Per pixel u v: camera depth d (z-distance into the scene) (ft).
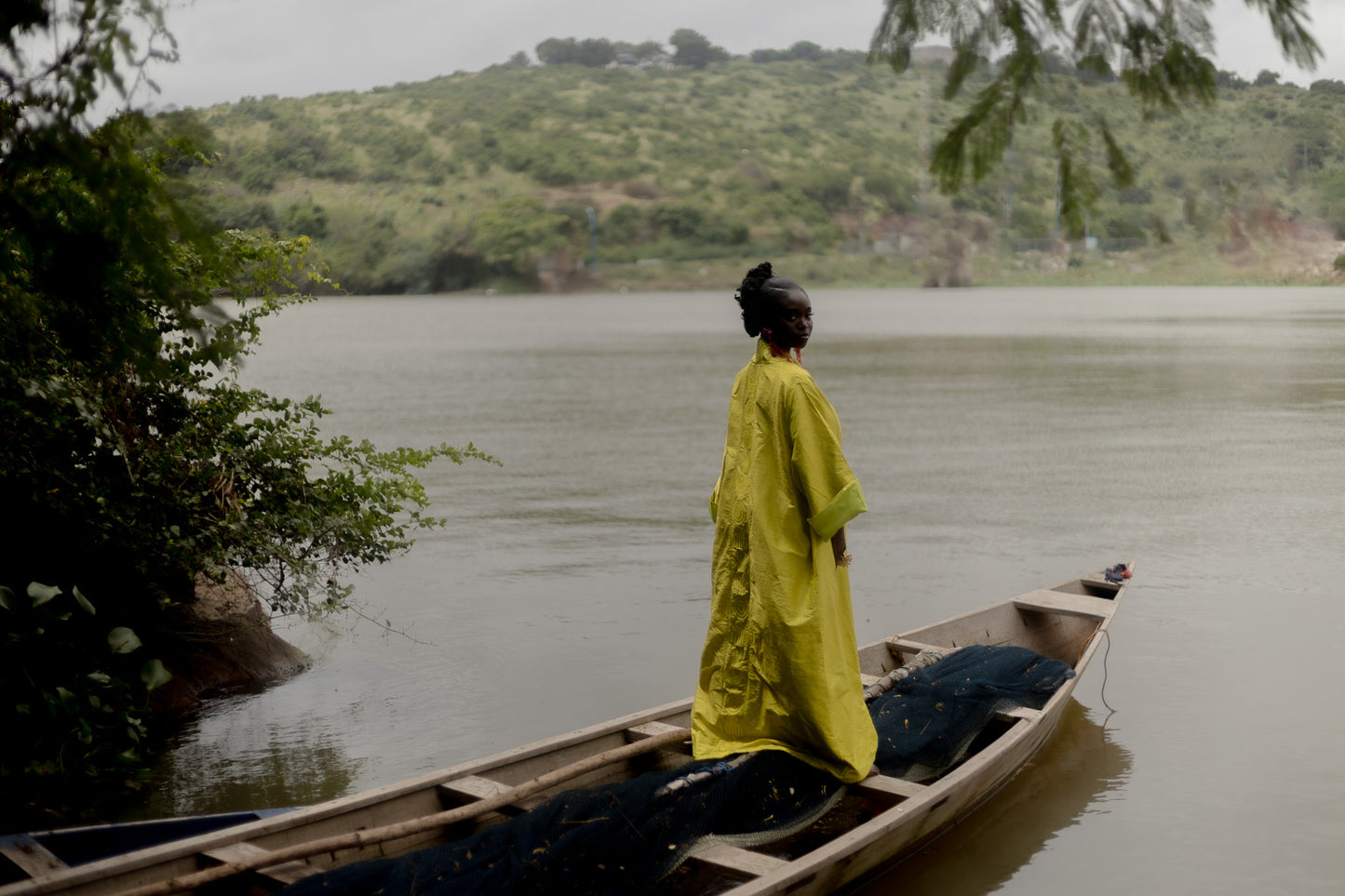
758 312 15.25
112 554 21.44
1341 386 72.43
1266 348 100.94
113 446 20.12
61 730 18.63
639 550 32.89
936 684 18.44
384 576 30.32
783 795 14.75
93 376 19.17
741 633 15.49
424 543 33.81
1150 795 17.63
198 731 20.57
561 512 38.06
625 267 364.99
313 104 466.29
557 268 360.28
